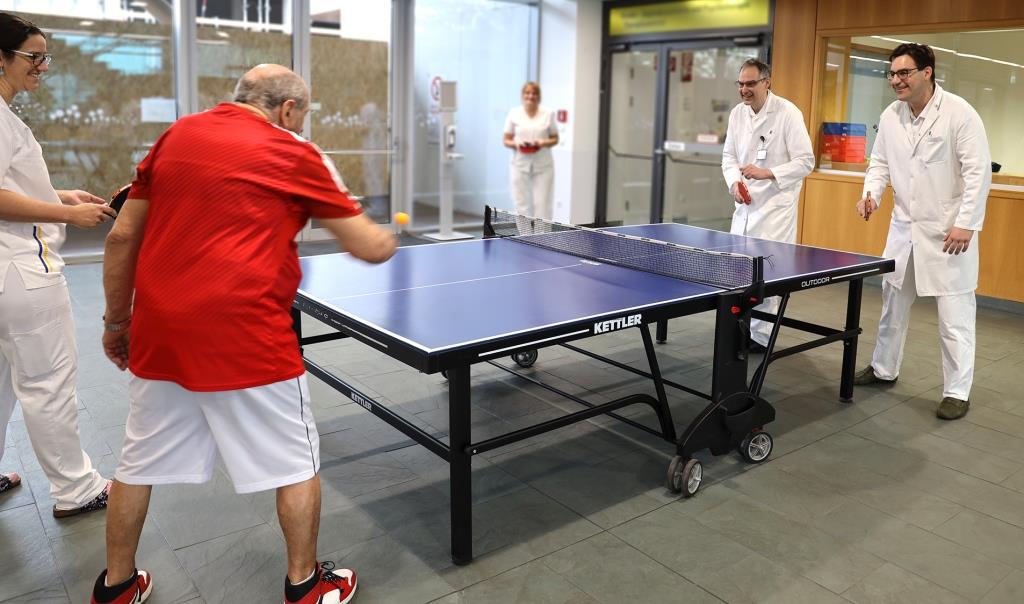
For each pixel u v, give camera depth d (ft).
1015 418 12.89
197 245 6.36
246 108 6.80
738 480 10.55
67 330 8.82
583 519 9.47
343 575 7.75
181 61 24.58
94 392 13.08
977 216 12.13
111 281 7.04
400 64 29.27
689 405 13.21
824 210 24.41
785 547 8.91
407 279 10.59
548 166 27.25
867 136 23.63
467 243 13.64
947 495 10.22
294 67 26.73
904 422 12.63
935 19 21.52
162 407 6.79
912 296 13.69
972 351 12.93
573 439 11.79
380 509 9.64
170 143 6.50
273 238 6.56
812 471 10.85
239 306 6.40
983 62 21.08
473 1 30.89
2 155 7.67
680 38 28.43
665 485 10.38
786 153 15.79
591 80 31.37
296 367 6.84
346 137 28.58
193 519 9.26
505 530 9.20
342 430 11.98
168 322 6.41
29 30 7.88
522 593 7.98
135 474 6.98
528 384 14.11
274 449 6.87
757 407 10.64
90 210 8.04
